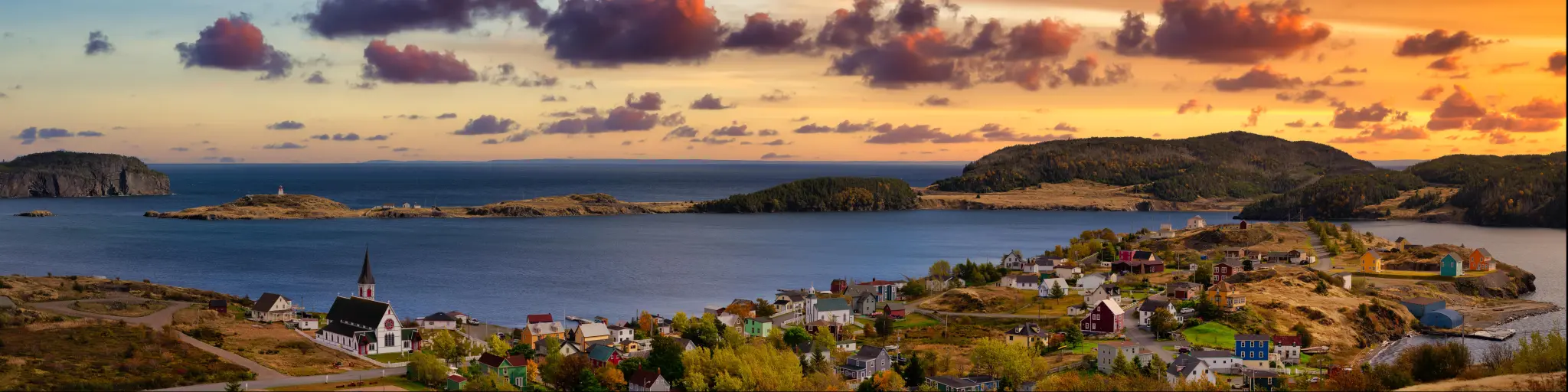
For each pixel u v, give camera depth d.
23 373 168.25
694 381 158.50
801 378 161.88
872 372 175.75
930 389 159.25
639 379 160.12
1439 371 153.25
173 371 173.38
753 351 169.88
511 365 170.12
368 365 185.25
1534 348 145.50
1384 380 153.25
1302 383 162.00
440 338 186.12
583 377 159.62
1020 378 166.00
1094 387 155.00
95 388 160.50
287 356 191.75
